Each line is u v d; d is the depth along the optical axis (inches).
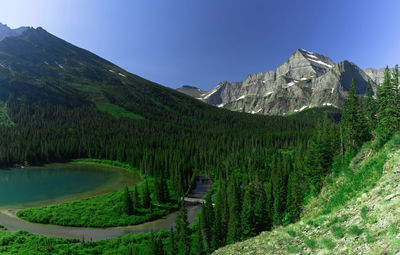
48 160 6289.4
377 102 2294.5
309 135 6678.2
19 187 3939.5
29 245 1852.9
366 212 586.2
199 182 4424.2
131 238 2037.4
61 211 2684.5
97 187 3956.7
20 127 7298.2
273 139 7017.7
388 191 641.6
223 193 2432.3
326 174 1831.9
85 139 7047.2
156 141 7012.8
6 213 2746.1
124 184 4143.7
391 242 410.3
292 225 853.2
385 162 978.7
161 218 2726.4
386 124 1836.9
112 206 2888.8
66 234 2225.6
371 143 1488.7
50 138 6998.0
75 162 6363.2
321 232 634.8
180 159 4667.8
